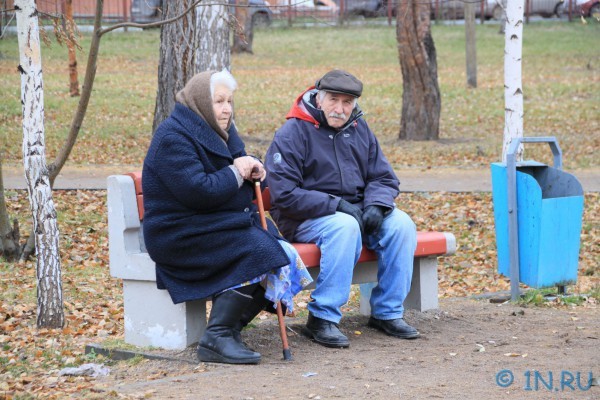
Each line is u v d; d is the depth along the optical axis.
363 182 7.93
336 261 7.38
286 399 5.88
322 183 7.71
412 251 7.77
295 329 7.94
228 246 6.81
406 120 24.50
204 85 6.96
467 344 7.46
